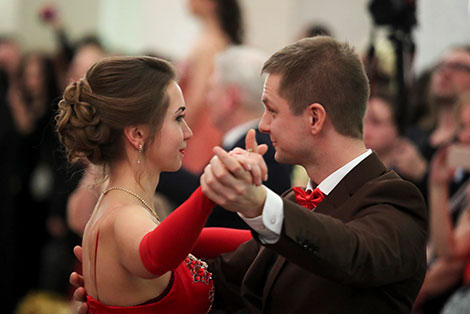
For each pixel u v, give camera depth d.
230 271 3.93
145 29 12.05
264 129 3.55
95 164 3.59
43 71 10.04
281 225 2.86
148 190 3.56
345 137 3.45
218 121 6.21
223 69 6.14
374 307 3.25
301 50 3.46
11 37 11.38
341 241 2.90
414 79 6.64
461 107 5.71
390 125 6.08
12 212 9.07
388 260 3.02
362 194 3.33
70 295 8.48
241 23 8.34
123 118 3.45
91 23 12.19
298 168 6.78
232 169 2.72
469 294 4.77
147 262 3.00
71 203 6.44
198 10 8.25
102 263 3.40
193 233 2.92
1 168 9.01
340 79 3.41
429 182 5.82
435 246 5.71
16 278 9.55
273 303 3.42
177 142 3.54
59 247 8.93
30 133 9.79
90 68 3.56
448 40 7.03
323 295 3.27
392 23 6.15
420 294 5.75
